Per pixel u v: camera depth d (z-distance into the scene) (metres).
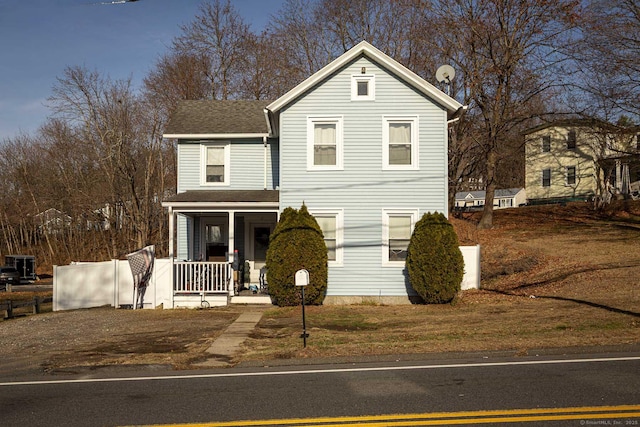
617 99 28.02
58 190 47.69
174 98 42.41
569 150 43.75
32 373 9.40
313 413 6.49
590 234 28.16
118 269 19.02
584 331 11.29
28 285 41.34
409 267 17.19
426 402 6.82
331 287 17.91
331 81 18.09
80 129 41.06
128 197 41.72
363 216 17.97
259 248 21.08
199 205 18.05
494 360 9.38
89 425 6.28
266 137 20.59
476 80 29.34
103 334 13.22
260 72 43.03
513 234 30.09
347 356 9.93
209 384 8.18
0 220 53.16
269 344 11.27
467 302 16.91
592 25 27.27
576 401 6.71
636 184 43.44
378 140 17.98
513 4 28.52
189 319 15.30
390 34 37.03
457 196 65.50
